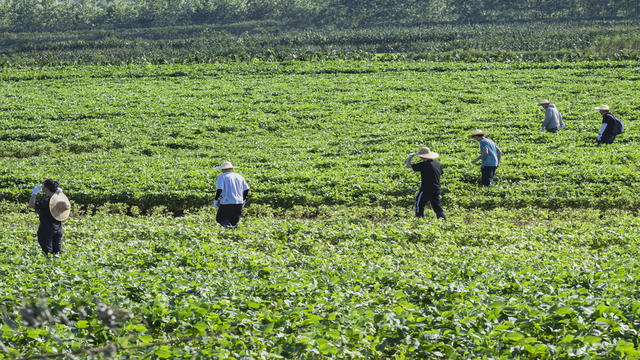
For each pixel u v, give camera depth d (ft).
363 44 599.57
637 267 81.20
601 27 634.43
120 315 35.37
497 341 54.29
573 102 261.44
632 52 410.52
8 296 62.23
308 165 179.63
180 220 129.59
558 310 57.67
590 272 75.10
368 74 354.13
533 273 75.46
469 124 227.40
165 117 257.14
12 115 255.09
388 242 106.22
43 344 51.62
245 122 248.93
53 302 60.49
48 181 92.48
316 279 75.87
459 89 304.71
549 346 51.85
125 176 166.20
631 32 546.67
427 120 244.42
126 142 216.13
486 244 106.93
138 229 115.03
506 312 60.95
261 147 209.77
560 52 445.78
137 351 51.49
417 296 70.03
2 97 294.87
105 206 147.02
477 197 143.02
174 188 155.33
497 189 147.33
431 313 62.28
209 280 73.20
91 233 112.57
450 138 209.46
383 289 71.46
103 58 555.69
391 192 151.12
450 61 402.72
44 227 92.53
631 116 230.68
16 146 207.72
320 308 62.49
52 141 219.00
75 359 46.19
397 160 179.93
